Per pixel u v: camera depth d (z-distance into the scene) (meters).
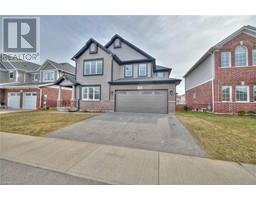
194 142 5.21
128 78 16.86
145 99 13.85
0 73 24.08
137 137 5.82
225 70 14.12
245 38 13.66
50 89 20.16
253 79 13.43
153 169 3.32
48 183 2.79
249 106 13.42
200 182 2.84
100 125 7.92
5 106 20.20
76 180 2.89
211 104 14.80
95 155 4.10
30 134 6.22
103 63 15.83
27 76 25.73
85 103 15.91
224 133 6.34
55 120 9.30
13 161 3.70
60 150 4.47
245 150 4.47
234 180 2.91
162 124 8.21
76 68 16.78
